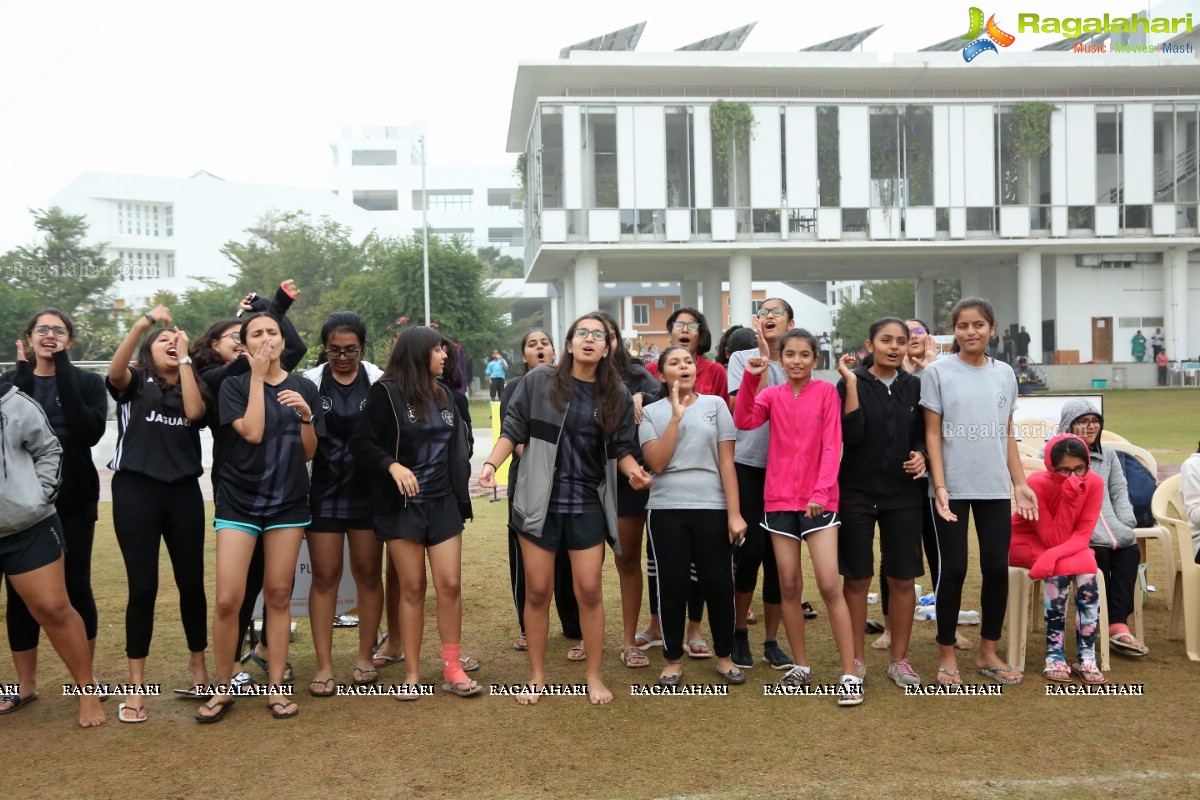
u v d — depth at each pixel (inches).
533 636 180.2
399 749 154.9
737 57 1043.9
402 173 2844.5
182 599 178.2
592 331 175.0
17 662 180.2
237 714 172.7
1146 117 1105.4
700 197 1067.3
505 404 204.5
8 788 141.4
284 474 171.6
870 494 180.9
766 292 2534.5
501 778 142.9
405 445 176.4
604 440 178.5
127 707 168.7
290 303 209.9
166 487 171.9
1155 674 189.0
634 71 1046.4
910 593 183.3
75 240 1814.7
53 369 181.8
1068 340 1196.5
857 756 149.4
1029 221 1105.4
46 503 161.0
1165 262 1170.6
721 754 151.1
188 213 2396.7
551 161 1051.3
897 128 1083.9
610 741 157.4
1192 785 137.3
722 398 208.4
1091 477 188.4
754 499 198.2
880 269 1359.5
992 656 190.1
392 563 204.5
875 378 183.5
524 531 175.9
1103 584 189.8
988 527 182.9
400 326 1390.3
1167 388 1136.8
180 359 170.7
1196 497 195.2
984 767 144.4
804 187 1078.4
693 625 211.3
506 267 2571.4
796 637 183.8
